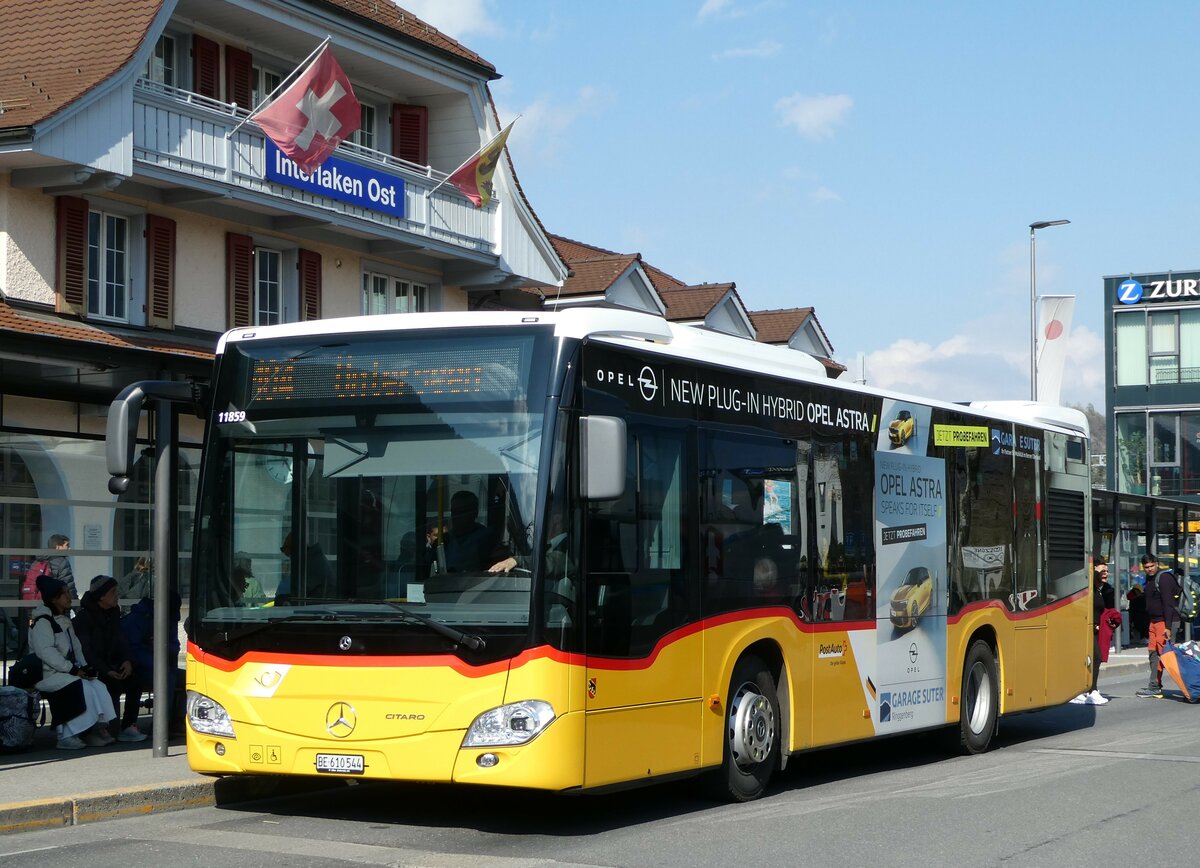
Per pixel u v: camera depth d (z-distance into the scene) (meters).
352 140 28.50
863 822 10.40
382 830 9.97
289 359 10.12
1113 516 34.72
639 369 10.25
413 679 9.38
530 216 30.27
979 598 15.18
